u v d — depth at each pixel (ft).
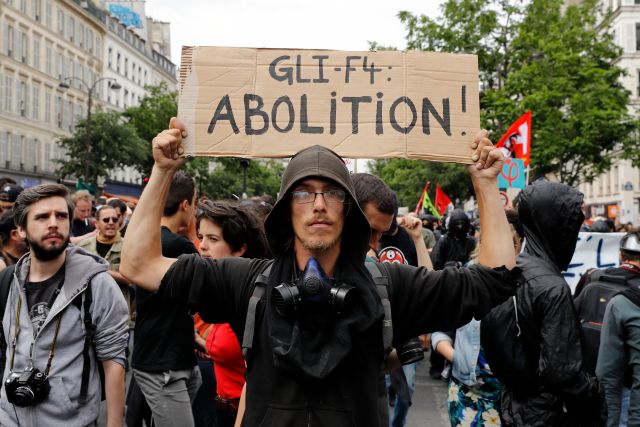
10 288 11.38
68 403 10.86
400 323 7.78
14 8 148.66
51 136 168.55
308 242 7.35
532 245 10.64
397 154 8.84
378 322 7.25
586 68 86.02
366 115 8.92
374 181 12.88
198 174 176.86
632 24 161.27
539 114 82.99
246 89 8.91
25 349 10.98
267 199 19.49
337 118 8.91
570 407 9.91
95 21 196.44
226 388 12.33
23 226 11.18
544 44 85.30
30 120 157.38
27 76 155.84
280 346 6.95
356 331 7.07
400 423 16.63
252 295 7.55
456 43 95.25
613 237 23.99
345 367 7.11
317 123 8.90
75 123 183.01
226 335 11.96
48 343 11.00
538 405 9.97
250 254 13.84
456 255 30.19
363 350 7.18
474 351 11.76
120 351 11.48
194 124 8.78
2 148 145.07
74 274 11.34
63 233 11.14
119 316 11.51
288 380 7.08
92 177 139.44
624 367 12.25
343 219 7.55
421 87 8.96
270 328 7.09
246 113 8.86
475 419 11.80
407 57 9.01
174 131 8.44
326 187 7.42
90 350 11.27
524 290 10.06
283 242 7.74
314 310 7.11
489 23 92.84
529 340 9.96
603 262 24.03
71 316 11.15
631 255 13.01
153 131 177.06
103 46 207.41
